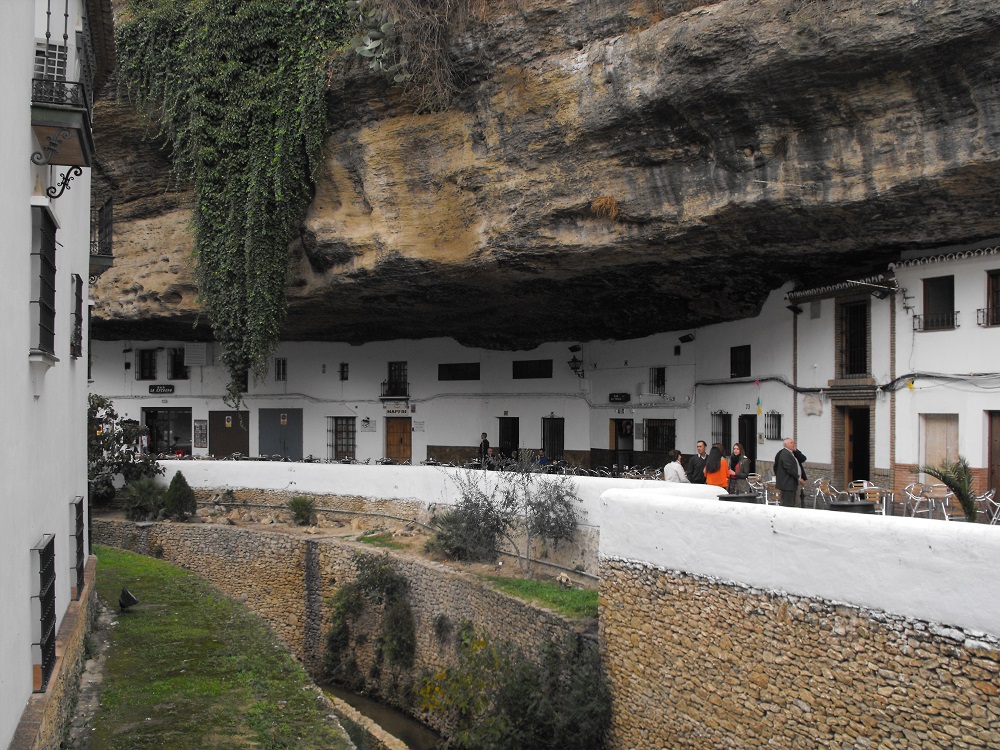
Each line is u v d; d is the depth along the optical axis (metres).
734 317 19.56
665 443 22.70
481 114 15.73
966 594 6.52
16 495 5.96
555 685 10.70
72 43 8.91
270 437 30.75
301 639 18.52
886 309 15.01
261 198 19.06
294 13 18.47
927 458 14.30
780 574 8.11
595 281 17.91
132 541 21.84
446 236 17.11
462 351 28.25
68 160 7.49
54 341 7.89
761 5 11.90
